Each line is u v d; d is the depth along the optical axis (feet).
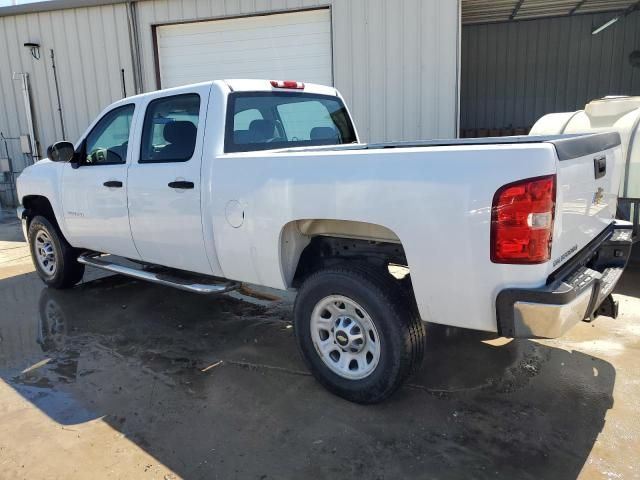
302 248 11.32
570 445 9.21
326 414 10.37
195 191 12.28
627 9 39.52
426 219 8.82
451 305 8.98
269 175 10.74
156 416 10.50
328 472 8.70
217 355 13.23
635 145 16.67
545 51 44.01
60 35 34.73
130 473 8.82
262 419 10.28
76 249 18.02
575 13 41.47
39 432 10.06
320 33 29.71
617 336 13.60
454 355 12.73
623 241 11.07
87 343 14.16
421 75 27.81
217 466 8.93
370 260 10.88
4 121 37.81
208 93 12.46
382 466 8.80
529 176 7.97
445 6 26.81
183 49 32.50
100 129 15.43
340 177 9.70
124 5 32.65
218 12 30.73
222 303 17.03
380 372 10.04
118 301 17.47
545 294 8.07
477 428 9.77
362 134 29.32
